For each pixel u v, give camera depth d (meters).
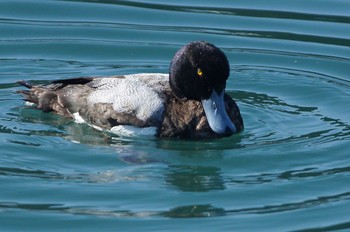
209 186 13.27
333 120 15.51
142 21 19.14
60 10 19.59
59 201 12.67
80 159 14.02
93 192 12.94
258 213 12.46
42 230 11.93
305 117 15.62
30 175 13.41
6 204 12.59
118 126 14.82
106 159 14.02
